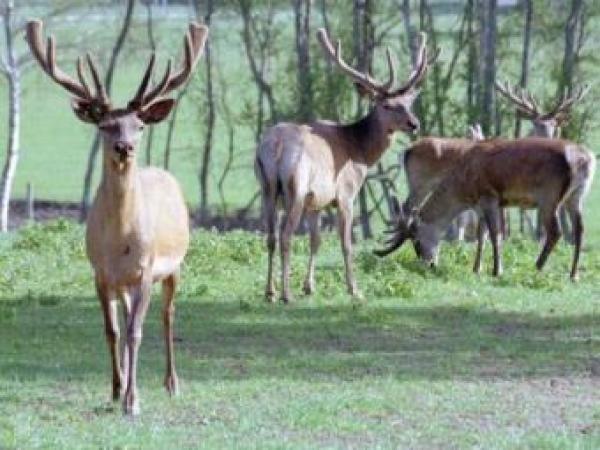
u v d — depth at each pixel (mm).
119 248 23016
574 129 85375
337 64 38000
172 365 25328
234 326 32938
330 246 47625
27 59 93812
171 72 24078
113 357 23984
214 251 43562
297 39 92375
